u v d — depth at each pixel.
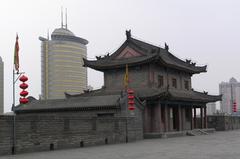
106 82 62.81
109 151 31.77
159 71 61.53
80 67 121.94
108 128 42.81
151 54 57.72
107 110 49.50
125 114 49.22
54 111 52.28
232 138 52.09
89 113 50.41
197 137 55.78
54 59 116.88
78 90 120.12
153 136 54.44
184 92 68.00
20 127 30.48
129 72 60.75
